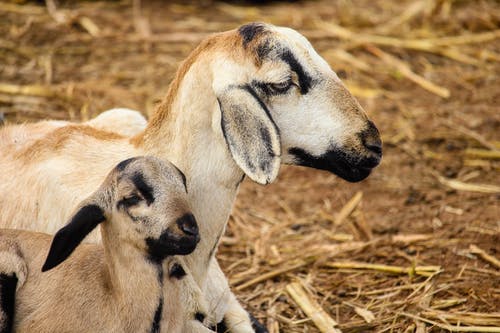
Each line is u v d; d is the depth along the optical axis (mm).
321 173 12758
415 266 9820
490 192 11914
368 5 19141
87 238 7762
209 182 7398
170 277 7152
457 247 10391
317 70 7207
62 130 8211
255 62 7070
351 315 9195
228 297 8312
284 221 11375
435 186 12156
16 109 13203
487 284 9508
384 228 11023
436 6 18266
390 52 16641
